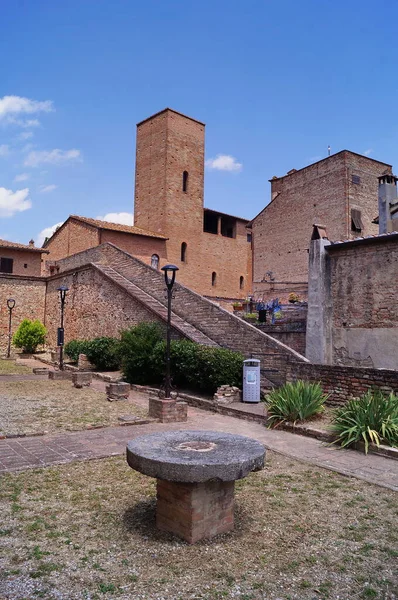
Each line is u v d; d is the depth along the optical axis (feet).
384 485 21.77
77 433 31.04
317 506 19.20
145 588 12.78
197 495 15.70
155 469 15.26
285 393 35.17
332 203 112.78
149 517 17.65
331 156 114.21
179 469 14.88
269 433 32.78
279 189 129.08
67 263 112.16
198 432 20.30
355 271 46.75
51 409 40.09
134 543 15.49
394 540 16.19
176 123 139.74
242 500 19.74
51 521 17.06
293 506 19.16
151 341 54.65
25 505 18.47
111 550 14.97
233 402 42.32
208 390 47.26
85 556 14.52
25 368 74.59
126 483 21.36
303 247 118.93
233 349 52.42
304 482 22.25
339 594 12.80
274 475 23.31
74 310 91.50
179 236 136.67
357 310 46.34
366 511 18.75
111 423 34.32
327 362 47.98
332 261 48.91
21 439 29.14
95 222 119.44
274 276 124.88
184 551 14.98
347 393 37.22
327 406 38.27
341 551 15.30
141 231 126.72
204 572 13.73
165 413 35.78
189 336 54.60
